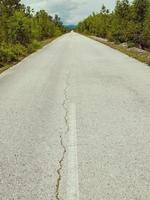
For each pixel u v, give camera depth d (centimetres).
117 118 667
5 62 1809
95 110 736
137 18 3222
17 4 3322
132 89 945
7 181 420
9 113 738
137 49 2578
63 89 997
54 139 561
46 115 711
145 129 593
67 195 380
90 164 457
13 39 2792
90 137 563
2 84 1124
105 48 2780
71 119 671
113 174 426
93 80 1134
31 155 497
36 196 381
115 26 3853
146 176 417
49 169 448
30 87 1047
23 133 598
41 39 5388
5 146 538
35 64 1708
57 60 1869
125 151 498
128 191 382
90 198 371
